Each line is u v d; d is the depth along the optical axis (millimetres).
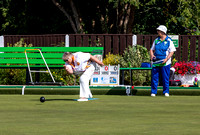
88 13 45438
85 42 31266
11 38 32594
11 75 28828
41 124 11000
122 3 37469
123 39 30844
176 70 24906
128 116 12742
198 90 22484
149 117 12492
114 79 23328
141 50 29219
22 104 16766
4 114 13281
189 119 12023
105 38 31016
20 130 9969
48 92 23359
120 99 19562
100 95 22609
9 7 48250
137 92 22734
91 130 9938
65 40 31500
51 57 27375
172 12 46438
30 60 27516
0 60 27812
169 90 22688
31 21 48094
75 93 23156
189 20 45562
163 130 9930
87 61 18297
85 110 14469
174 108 15258
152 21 47500
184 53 30891
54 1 43812
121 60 28516
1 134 9422
